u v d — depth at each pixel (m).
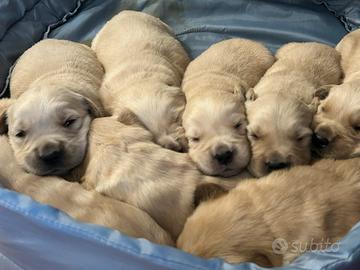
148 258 0.23
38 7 0.50
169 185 0.30
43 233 0.27
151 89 0.37
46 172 0.33
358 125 0.33
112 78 0.40
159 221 0.30
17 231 0.28
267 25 0.49
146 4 0.52
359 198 0.28
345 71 0.42
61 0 0.51
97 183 0.31
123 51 0.43
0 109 0.39
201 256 0.24
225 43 0.44
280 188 0.28
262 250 0.25
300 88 0.37
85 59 0.43
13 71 0.44
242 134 0.34
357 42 0.42
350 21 0.47
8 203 0.27
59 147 0.33
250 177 0.33
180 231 0.29
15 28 0.48
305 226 0.26
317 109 0.35
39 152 0.33
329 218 0.27
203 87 0.38
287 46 0.44
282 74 0.39
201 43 0.49
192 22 0.50
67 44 0.45
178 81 0.42
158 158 0.31
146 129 0.35
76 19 0.51
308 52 0.42
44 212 0.26
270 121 0.33
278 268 0.23
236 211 0.26
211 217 0.26
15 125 0.34
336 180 0.28
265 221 0.26
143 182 0.30
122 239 0.24
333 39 0.47
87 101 0.36
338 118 0.34
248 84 0.41
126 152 0.32
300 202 0.27
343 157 0.33
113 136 0.33
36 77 0.41
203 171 0.32
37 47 0.44
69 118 0.35
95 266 0.26
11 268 0.32
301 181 0.28
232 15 0.50
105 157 0.32
